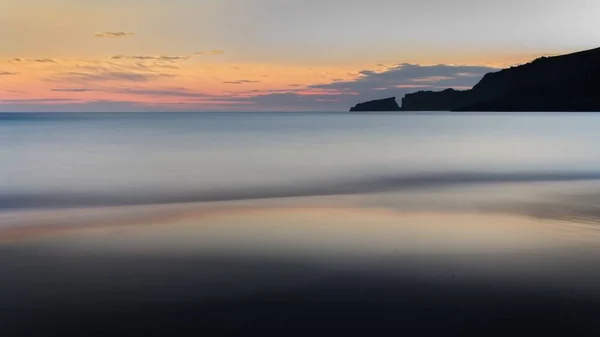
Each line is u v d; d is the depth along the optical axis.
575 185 23.70
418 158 38.62
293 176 28.39
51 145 49.69
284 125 113.38
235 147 48.72
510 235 12.43
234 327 6.95
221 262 10.03
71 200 20.08
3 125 103.19
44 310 7.51
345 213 15.98
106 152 42.59
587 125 100.56
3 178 27.12
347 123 123.50
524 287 8.42
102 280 8.88
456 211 16.25
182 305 7.70
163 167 32.62
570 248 11.05
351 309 7.54
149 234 12.77
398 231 12.97
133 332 6.79
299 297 8.02
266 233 12.82
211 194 21.77
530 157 38.69
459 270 9.40
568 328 6.88
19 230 13.48
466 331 6.81
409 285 8.57
